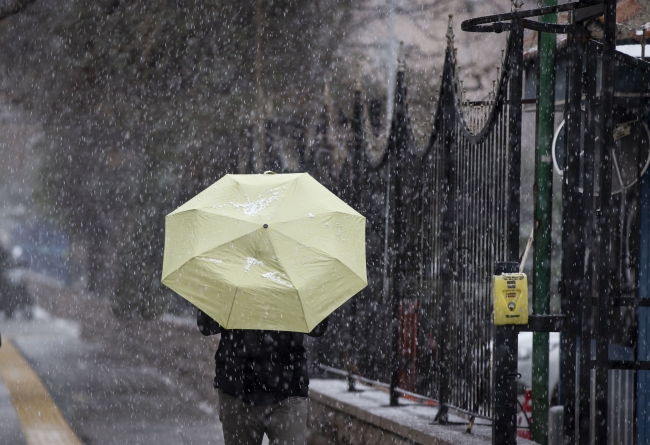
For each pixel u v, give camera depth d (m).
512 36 10.34
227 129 35.41
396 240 14.69
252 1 35.12
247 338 10.20
